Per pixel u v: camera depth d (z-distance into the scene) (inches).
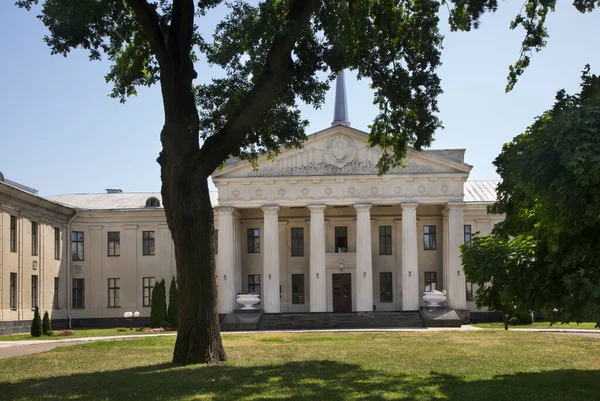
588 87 729.0
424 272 2635.3
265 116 1047.6
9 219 2097.7
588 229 697.0
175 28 981.8
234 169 2431.1
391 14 1074.1
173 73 972.6
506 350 1225.4
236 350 1240.8
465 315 2345.0
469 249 832.9
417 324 2196.1
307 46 991.0
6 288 2060.8
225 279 2401.6
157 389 743.7
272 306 2385.6
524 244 792.9
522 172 681.6
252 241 2694.4
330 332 1852.9
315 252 2395.4
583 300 682.2
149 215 2691.9
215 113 979.3
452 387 755.4
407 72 1088.8
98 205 2770.7
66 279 2573.8
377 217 2655.0
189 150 962.7
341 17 943.7
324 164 2422.5
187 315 981.8
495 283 818.2
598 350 1221.1
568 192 641.0
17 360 1128.8
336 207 2645.2
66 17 890.1
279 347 1315.2
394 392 717.9
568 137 639.1
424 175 2391.7
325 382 791.7
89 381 821.2
